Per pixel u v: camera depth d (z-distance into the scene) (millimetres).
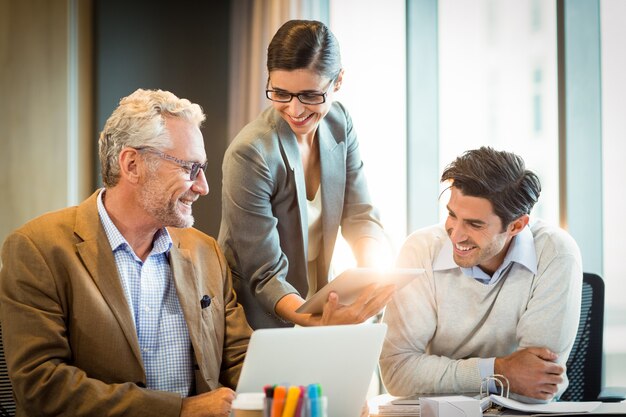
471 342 2564
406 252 2652
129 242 2213
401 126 4383
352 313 2148
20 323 2035
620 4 3562
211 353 2270
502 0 4004
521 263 2521
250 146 2602
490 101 4051
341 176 2777
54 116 4988
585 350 2873
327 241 2789
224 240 2703
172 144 2135
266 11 4902
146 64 5352
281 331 1668
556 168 3805
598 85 3617
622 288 3551
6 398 2248
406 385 2496
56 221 2160
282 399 1461
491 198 2348
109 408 1976
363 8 4504
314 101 2475
